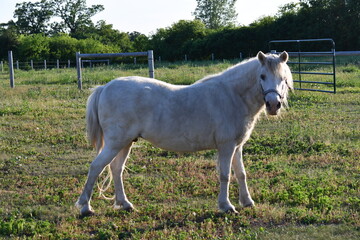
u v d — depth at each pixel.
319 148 8.42
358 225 5.00
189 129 5.28
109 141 5.31
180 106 5.25
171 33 52.38
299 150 8.37
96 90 5.50
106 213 5.59
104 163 5.32
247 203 5.73
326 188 6.17
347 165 7.39
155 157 8.27
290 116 11.68
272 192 6.10
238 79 5.37
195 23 53.06
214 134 5.34
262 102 5.37
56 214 5.65
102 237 4.84
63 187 6.68
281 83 5.02
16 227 5.14
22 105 14.06
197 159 8.03
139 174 7.29
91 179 5.37
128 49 57.09
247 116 5.42
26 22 82.88
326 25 40.81
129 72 25.92
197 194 6.27
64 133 10.19
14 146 9.06
